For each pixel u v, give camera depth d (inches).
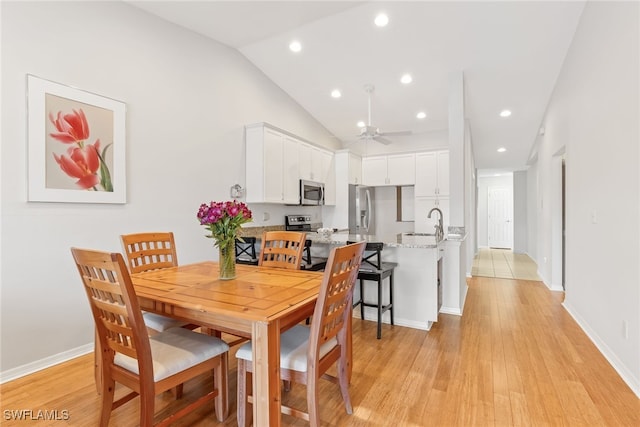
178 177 134.5
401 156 243.0
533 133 234.2
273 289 72.1
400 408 74.5
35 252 93.8
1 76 86.9
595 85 108.2
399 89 183.5
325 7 126.0
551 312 144.9
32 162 92.2
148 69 123.2
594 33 108.7
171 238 105.8
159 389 58.8
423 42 142.5
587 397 78.1
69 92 100.0
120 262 52.4
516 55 145.5
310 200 203.6
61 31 98.3
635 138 81.0
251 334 57.9
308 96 201.3
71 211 101.6
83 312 104.6
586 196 118.6
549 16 123.1
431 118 221.1
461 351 104.5
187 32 138.4
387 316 134.3
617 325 91.7
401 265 130.3
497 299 167.5
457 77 159.9
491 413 72.3
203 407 75.9
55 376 90.0
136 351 55.9
